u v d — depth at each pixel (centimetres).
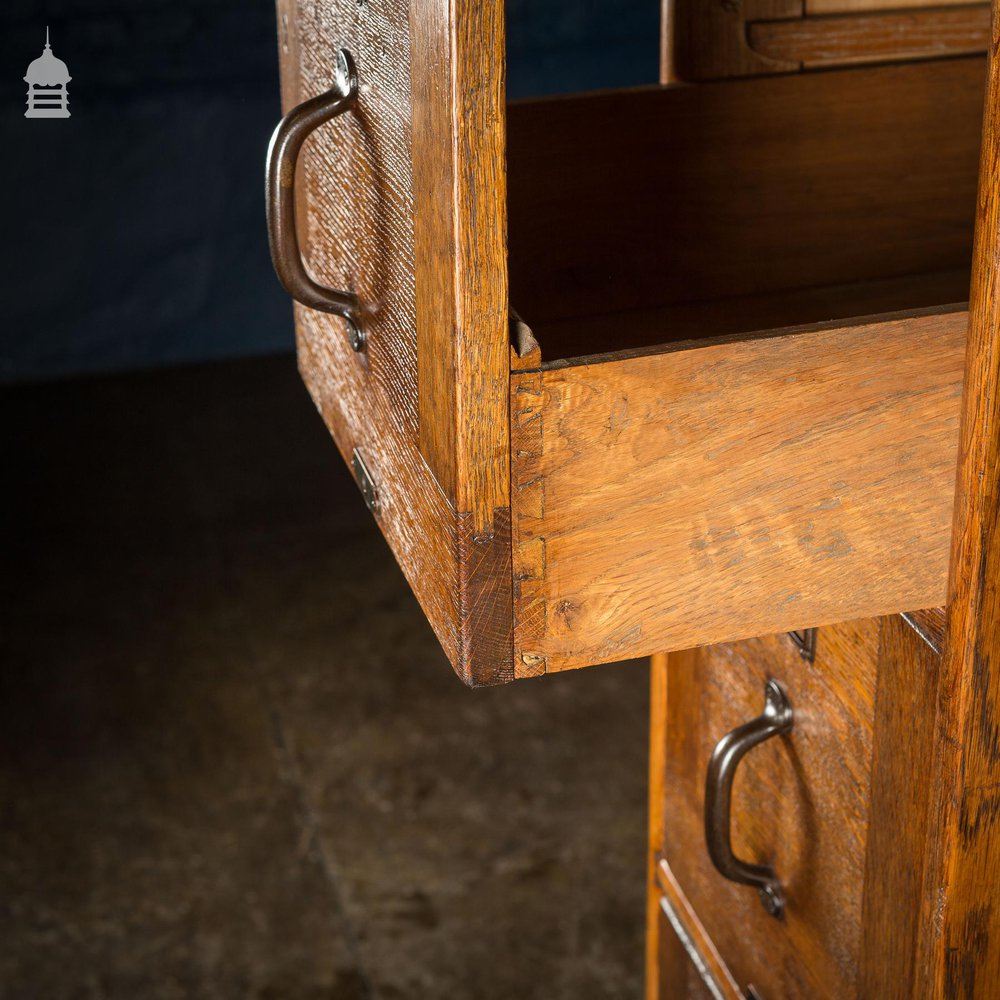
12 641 283
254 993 200
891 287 125
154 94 387
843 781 94
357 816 235
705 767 120
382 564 308
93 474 351
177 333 413
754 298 123
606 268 118
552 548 68
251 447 363
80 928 212
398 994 200
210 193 401
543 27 412
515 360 64
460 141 60
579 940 209
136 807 237
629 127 115
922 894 84
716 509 70
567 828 231
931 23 125
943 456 72
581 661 71
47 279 397
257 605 295
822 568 73
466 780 243
